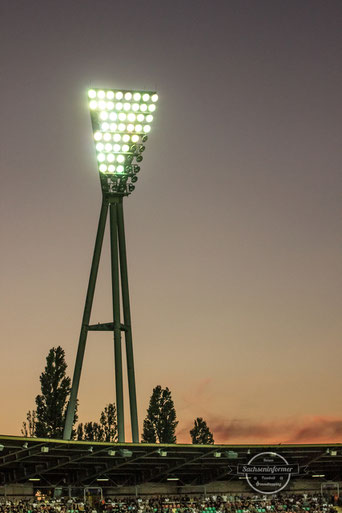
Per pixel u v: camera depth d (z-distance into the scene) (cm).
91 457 6388
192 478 7612
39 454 6038
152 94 6600
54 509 6619
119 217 7056
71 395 6600
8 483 6556
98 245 6950
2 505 6550
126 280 6919
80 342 6750
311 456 7300
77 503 6856
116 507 6988
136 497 7294
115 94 6550
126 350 6806
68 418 6531
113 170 6800
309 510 7550
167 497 7419
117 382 6594
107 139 6625
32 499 6806
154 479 7419
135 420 6650
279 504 7631
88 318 6819
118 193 7031
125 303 6881
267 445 6981
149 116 6662
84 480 6975
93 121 6675
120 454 6166
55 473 6819
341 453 7156
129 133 6688
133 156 6775
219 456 6731
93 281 6881
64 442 5881
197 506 7281
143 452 6506
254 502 7600
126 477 7262
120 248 7000
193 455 6831
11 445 5688
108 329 6819
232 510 7350
